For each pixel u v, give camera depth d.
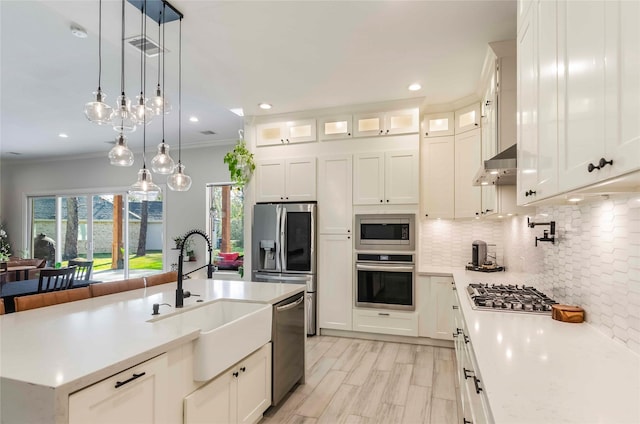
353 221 4.13
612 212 1.46
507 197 2.70
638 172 0.74
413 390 2.81
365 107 4.10
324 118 4.29
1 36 2.70
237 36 2.58
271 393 2.43
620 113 0.76
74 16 2.33
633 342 1.31
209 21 2.38
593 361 1.25
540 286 2.51
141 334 1.56
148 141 6.31
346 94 3.76
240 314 2.40
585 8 0.95
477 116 3.70
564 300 2.03
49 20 2.49
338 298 4.15
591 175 0.91
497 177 2.44
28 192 7.85
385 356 3.54
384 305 3.98
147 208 6.92
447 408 2.53
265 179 4.52
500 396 1.00
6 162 7.96
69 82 3.60
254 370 2.21
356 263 4.08
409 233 3.92
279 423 2.36
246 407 2.12
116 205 7.20
